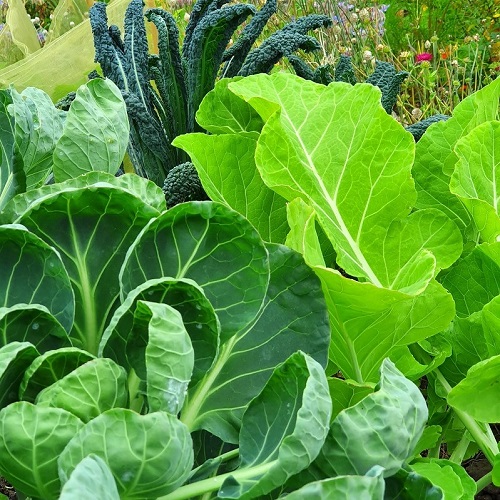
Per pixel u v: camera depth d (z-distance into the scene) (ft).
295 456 2.57
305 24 7.76
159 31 7.41
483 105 5.29
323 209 4.56
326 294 3.75
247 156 4.76
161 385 2.65
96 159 4.49
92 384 2.72
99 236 3.37
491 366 3.76
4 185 4.14
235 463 3.16
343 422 2.81
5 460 2.55
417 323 3.99
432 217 4.55
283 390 3.03
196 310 3.01
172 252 3.25
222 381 3.37
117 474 2.48
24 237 3.07
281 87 4.90
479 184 4.83
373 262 4.54
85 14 13.21
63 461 2.45
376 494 2.50
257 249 3.25
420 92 11.61
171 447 2.52
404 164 4.52
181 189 6.54
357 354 4.05
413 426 2.91
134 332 2.93
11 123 4.10
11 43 12.91
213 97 5.51
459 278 4.74
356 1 13.42
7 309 2.87
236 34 13.01
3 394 2.79
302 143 4.70
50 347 3.01
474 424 4.25
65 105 7.66
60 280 3.14
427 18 13.89
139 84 7.43
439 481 3.60
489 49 13.16
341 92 4.79
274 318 3.50
